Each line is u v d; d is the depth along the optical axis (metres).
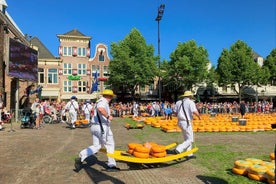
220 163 8.70
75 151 10.68
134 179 7.04
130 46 50.03
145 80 49.88
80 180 6.97
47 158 9.43
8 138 14.27
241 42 55.69
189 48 53.00
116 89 55.06
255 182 6.80
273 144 12.46
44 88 50.00
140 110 38.16
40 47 51.81
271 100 57.62
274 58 59.09
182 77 53.81
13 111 26.70
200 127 17.70
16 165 8.47
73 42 52.53
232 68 53.91
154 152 8.45
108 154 7.66
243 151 10.67
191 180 6.95
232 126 18.22
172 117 29.44
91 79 53.41
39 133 16.67
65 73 51.84
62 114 26.23
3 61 27.94
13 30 31.67
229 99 60.16
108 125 7.84
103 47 54.62
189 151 9.09
